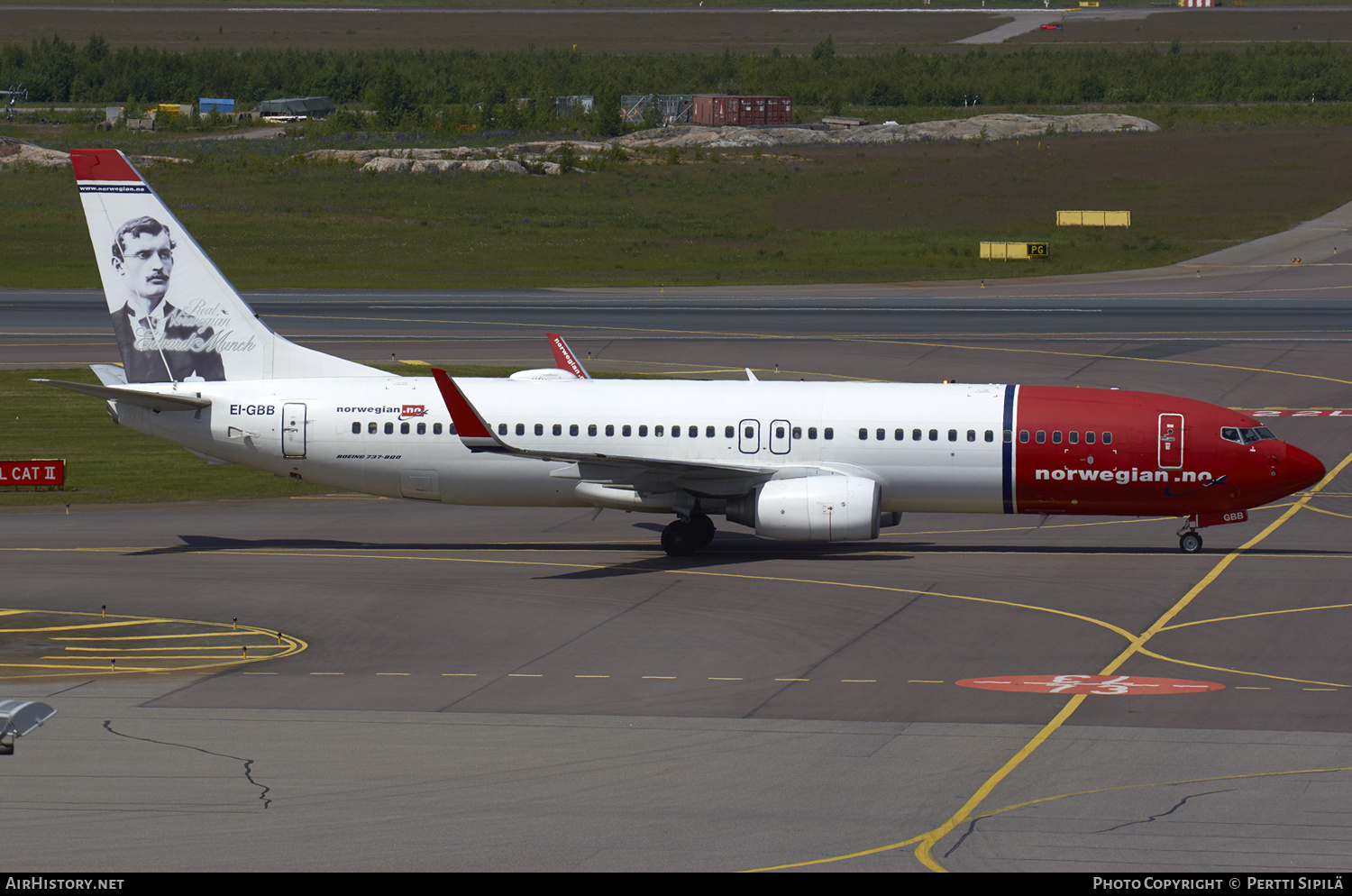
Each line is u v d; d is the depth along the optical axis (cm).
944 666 10881
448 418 15162
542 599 13150
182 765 8544
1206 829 7500
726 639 11706
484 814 7750
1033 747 8938
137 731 9238
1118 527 16662
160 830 7475
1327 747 8906
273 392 15338
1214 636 11744
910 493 15038
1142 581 13775
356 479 15362
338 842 7312
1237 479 14612
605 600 13050
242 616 12494
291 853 7156
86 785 8181
